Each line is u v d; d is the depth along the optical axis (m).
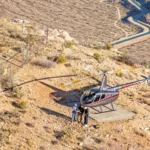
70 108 32.47
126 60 47.56
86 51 46.94
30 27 50.59
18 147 25.67
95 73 39.84
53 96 33.75
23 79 34.91
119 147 28.17
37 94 33.38
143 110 35.03
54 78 36.72
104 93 31.17
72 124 29.94
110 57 48.03
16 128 27.66
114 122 31.72
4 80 33.81
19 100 31.52
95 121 31.17
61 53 42.41
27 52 38.03
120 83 39.44
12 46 40.81
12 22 52.25
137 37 195.00
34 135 27.45
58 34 50.66
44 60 38.34
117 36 195.88
